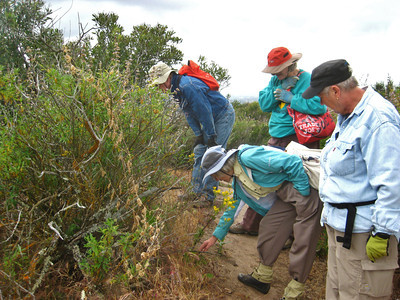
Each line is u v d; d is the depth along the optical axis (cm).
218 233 292
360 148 189
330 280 227
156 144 272
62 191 222
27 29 304
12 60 297
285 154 258
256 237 386
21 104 232
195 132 398
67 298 205
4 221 217
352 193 194
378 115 182
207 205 400
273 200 286
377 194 183
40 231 222
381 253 182
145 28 591
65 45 235
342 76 200
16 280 186
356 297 203
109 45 350
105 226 228
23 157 221
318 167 264
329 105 210
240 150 269
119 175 239
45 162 226
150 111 268
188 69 377
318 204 261
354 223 195
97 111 236
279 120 376
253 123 856
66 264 216
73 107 228
